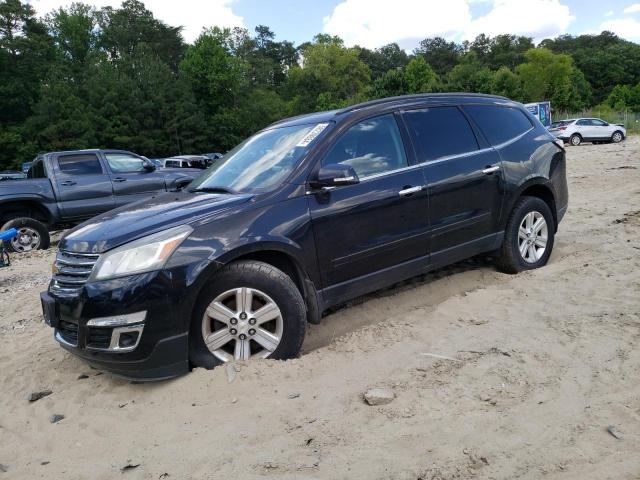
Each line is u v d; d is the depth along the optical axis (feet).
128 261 10.51
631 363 10.21
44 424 10.43
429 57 424.87
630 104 285.02
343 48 294.66
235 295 11.14
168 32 283.18
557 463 7.50
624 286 14.52
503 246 16.47
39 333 16.49
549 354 10.83
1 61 180.45
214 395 10.27
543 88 270.87
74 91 170.40
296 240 11.84
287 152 13.32
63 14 227.20
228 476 7.88
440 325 13.00
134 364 10.47
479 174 15.34
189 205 12.07
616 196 32.53
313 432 8.75
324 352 11.77
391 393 9.65
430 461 7.73
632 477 7.10
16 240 32.60
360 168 13.30
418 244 14.07
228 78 202.18
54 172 33.83
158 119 181.68
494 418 8.70
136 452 8.93
